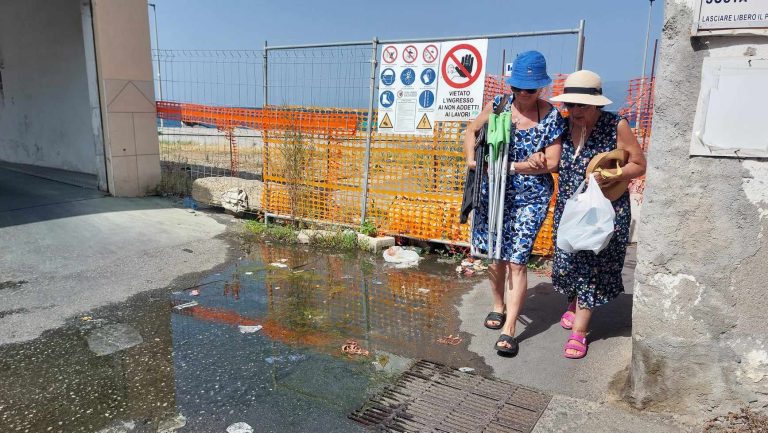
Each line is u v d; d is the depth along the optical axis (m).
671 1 2.61
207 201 8.12
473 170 3.88
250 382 3.34
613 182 3.38
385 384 3.35
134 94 8.62
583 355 3.67
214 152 15.12
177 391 3.23
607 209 3.23
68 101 10.79
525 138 3.64
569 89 3.36
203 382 3.33
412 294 4.93
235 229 7.12
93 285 5.00
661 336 2.86
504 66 6.46
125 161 8.67
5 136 12.68
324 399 3.16
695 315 2.76
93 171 10.66
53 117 11.26
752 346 2.68
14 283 4.99
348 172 6.57
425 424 2.93
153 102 8.91
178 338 3.95
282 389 3.27
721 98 2.54
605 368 3.49
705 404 2.83
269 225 7.14
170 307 4.53
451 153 5.82
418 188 6.15
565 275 3.68
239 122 7.70
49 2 10.50
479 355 3.74
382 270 5.62
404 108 5.90
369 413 3.03
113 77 8.31
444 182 5.98
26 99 11.77
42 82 11.25
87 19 8.20
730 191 2.59
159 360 3.61
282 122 6.90
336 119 6.47
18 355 3.65
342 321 4.31
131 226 7.00
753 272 2.62
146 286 5.02
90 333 4.00
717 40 2.52
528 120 3.66
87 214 7.45
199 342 3.88
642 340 2.92
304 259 5.96
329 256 6.08
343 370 3.51
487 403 3.14
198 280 5.21
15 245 6.08
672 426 2.85
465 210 3.92
